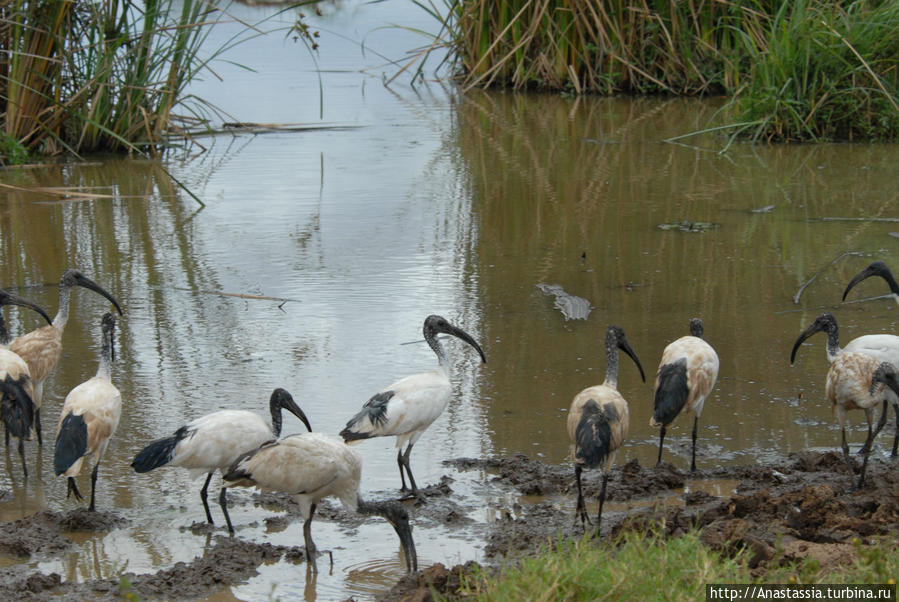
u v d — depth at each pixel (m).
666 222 18.75
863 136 25.02
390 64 36.50
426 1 48.69
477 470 10.36
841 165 22.67
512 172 22.55
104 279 16.00
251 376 12.53
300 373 12.62
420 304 14.91
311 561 8.56
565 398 11.83
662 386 10.15
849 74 24.64
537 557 7.59
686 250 17.17
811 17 24.64
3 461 10.80
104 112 23.86
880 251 16.91
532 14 31.97
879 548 7.06
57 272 16.27
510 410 11.58
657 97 30.98
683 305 14.72
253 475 8.49
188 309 14.83
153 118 24.39
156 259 16.97
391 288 15.61
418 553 8.69
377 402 9.86
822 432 11.12
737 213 19.22
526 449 10.73
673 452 10.73
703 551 7.30
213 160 23.83
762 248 17.22
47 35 22.55
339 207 19.97
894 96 24.62
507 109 29.72
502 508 9.58
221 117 27.47
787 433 11.07
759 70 25.14
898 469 10.12
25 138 23.11
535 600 6.70
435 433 11.10
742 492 9.64
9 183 21.55
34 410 10.81
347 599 7.73
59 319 12.02
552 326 13.98
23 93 22.80
